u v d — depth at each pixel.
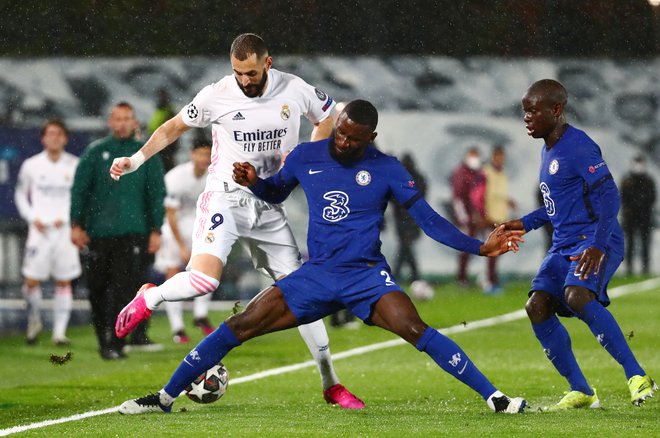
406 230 59.34
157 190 34.03
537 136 21.23
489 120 66.25
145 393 26.80
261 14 55.66
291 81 22.59
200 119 22.47
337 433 18.11
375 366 31.47
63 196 38.91
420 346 19.47
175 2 54.22
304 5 57.31
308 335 22.28
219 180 22.73
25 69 58.88
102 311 34.25
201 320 39.66
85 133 48.69
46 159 38.91
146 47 56.53
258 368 31.48
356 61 62.16
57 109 59.34
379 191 19.67
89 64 58.62
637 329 40.81
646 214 66.44
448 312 49.31
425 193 63.06
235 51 21.45
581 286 20.42
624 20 64.06
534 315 21.27
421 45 62.75
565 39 63.94
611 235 21.14
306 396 24.94
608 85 67.38
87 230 33.69
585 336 39.19
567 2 62.28
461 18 62.06
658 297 54.03
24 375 31.20
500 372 29.58
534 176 66.31
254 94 22.09
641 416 19.91
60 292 38.72
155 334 41.47
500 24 62.78
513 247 19.06
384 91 64.50
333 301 19.77
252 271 53.12
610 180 20.42
